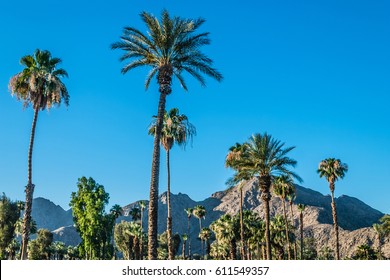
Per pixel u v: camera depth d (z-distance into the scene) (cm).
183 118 5231
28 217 3766
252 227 8019
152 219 2720
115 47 3066
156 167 2834
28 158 3884
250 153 4481
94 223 8881
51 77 3938
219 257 9750
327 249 15412
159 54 3070
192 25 3036
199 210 11750
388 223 8462
